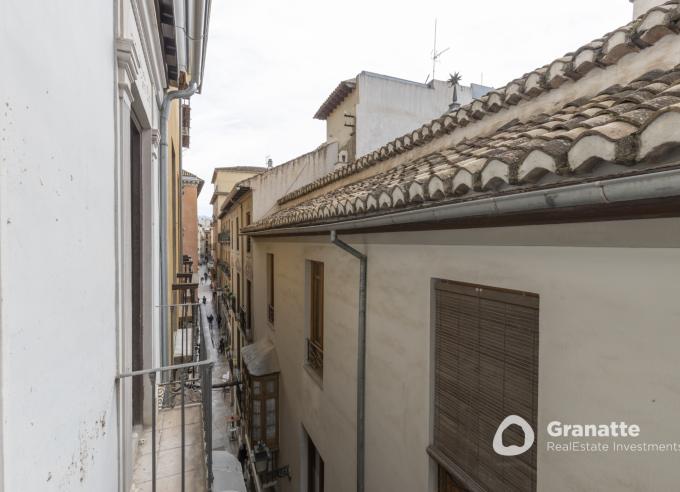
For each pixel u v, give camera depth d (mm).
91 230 1737
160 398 4535
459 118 4770
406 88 11977
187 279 11367
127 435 2582
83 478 1568
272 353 9164
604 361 1829
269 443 8578
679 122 1172
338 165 12164
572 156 1508
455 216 2299
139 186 3811
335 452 5383
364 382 4445
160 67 4418
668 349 1569
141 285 3764
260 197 12586
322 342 6414
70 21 1435
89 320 1688
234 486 4523
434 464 3340
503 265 2477
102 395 1914
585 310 1922
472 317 2871
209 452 2949
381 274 4102
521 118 3840
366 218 3379
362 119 11359
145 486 2926
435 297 3297
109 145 2119
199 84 6324
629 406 1720
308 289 6938
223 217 24891
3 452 919
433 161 4148
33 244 1118
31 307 1101
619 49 2865
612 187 1388
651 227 1586
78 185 1544
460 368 3006
